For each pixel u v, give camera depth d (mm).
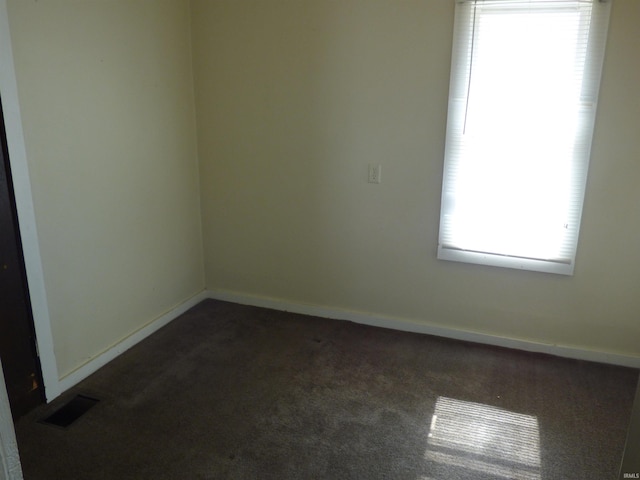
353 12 2836
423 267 3070
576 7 2455
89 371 2631
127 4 2662
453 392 2514
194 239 3500
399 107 2883
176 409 2348
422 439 2150
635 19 2387
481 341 3035
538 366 2771
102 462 1995
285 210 3303
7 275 2133
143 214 2953
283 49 3029
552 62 2555
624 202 2596
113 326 2803
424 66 2779
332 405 2393
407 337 3107
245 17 3062
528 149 2684
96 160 2555
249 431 2197
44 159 2254
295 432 2193
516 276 2883
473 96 2713
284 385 2562
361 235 3164
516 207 2773
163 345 2971
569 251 2734
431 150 2879
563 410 2365
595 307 2775
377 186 3045
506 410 2363
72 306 2498
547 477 1933
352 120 2996
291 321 3318
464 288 3010
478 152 2771
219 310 3480
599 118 2539
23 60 2109
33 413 2301
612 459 2031
